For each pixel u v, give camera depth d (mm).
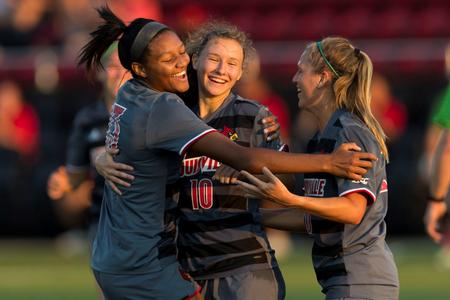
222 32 14406
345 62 13617
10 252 34750
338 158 12641
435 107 37750
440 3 42750
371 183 12953
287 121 35812
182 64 13312
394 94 38219
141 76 13438
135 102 13242
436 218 17000
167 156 13266
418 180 34531
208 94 14375
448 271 29234
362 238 13242
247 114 14391
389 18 42562
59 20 41469
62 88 38844
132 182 13234
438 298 24344
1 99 37062
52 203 37062
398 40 41531
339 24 42781
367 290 13195
